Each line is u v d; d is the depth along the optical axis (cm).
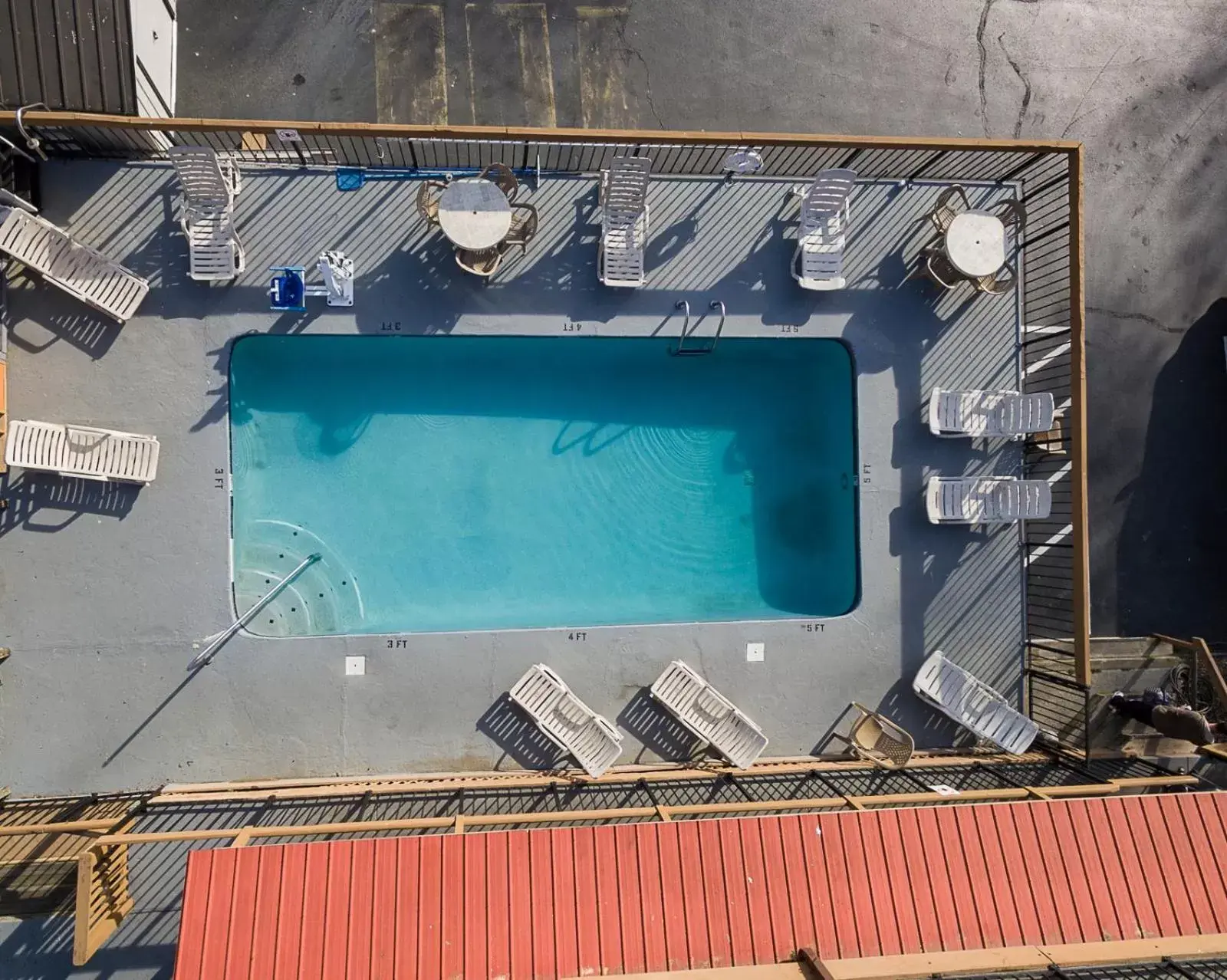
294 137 846
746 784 973
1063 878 757
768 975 682
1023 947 725
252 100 1002
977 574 1045
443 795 930
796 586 1088
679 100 1064
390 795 895
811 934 717
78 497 923
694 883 723
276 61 1007
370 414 1028
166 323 935
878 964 698
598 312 991
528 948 688
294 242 949
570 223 987
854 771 983
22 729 909
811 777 977
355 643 949
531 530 1053
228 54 1001
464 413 1045
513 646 971
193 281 935
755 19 1078
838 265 981
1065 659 1063
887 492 1037
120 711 922
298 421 1014
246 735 936
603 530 1065
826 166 1031
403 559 1028
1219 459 1136
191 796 889
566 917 701
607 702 986
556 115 1044
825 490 1091
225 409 946
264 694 939
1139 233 1135
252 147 966
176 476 937
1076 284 944
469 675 965
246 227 941
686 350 1048
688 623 1006
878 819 761
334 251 952
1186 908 758
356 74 1016
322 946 675
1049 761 996
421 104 1024
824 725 1016
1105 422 1119
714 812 832
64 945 851
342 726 948
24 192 902
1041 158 991
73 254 880
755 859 736
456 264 962
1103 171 1130
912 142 893
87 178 920
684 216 1002
